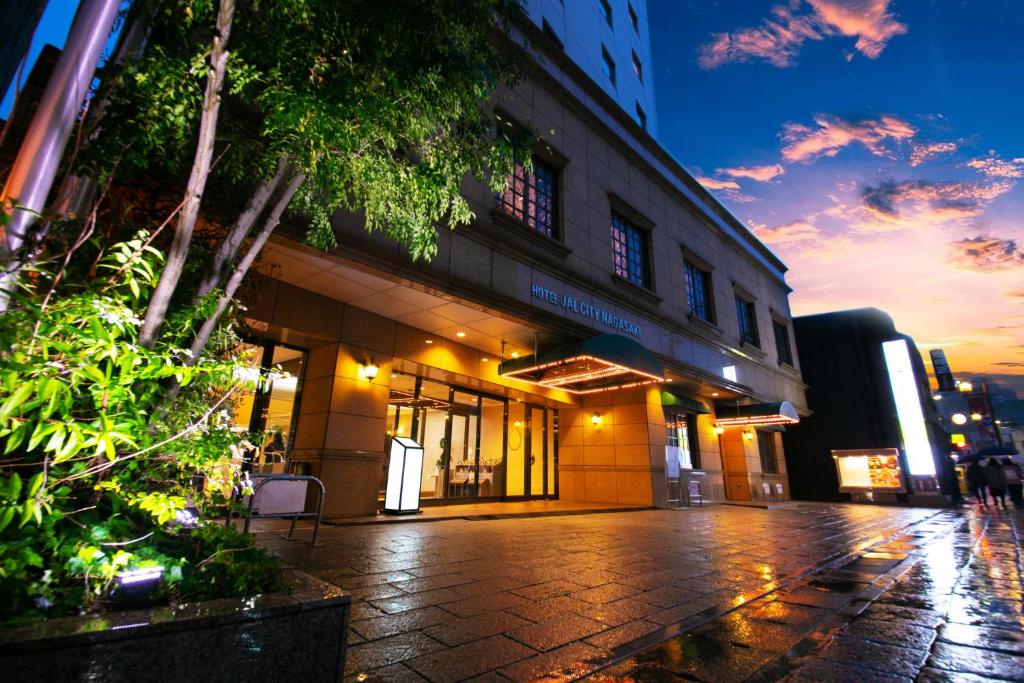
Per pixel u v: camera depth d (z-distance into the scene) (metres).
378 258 8.47
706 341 18.89
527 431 16.61
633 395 15.97
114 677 1.65
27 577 1.95
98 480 2.43
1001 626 4.05
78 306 1.85
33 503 1.73
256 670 1.95
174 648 1.79
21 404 1.66
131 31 2.78
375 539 7.41
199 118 3.57
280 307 9.38
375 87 3.11
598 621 3.97
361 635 3.49
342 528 8.47
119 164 2.83
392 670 2.95
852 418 24.89
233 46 2.93
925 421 22.44
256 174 3.85
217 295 2.95
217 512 3.17
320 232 4.34
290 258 8.40
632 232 17.31
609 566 6.14
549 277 12.50
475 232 10.58
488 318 11.26
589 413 16.92
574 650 3.35
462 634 3.58
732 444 20.98
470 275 10.37
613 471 15.89
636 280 16.66
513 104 12.95
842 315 26.42
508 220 11.64
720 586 5.28
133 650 1.71
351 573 5.24
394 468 10.73
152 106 2.58
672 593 4.92
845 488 23.47
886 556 7.57
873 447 23.83
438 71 3.56
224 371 2.76
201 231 4.30
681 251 19.12
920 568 6.65
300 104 2.62
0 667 1.48
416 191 3.59
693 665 3.18
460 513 11.32
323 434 9.76
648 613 4.22
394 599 4.37
